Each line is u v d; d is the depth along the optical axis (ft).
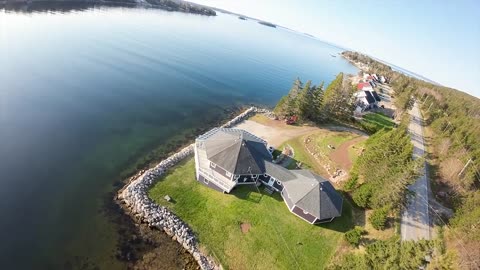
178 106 255.70
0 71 232.12
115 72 293.23
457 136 228.02
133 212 132.36
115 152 172.35
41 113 191.11
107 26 464.65
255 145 165.27
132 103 238.68
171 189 146.61
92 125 193.16
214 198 146.00
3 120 173.47
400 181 137.49
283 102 256.11
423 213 153.48
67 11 484.74
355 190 161.07
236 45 645.92
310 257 124.67
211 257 118.73
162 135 203.10
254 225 134.92
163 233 126.21
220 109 271.28
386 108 346.54
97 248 115.03
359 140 235.61
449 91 544.62
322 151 207.62
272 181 157.79
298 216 143.64
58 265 106.32
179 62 382.22
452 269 97.19
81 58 305.53
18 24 356.38
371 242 131.54
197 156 164.96
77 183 143.02
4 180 132.98
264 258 121.19
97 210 130.82
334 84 282.36
